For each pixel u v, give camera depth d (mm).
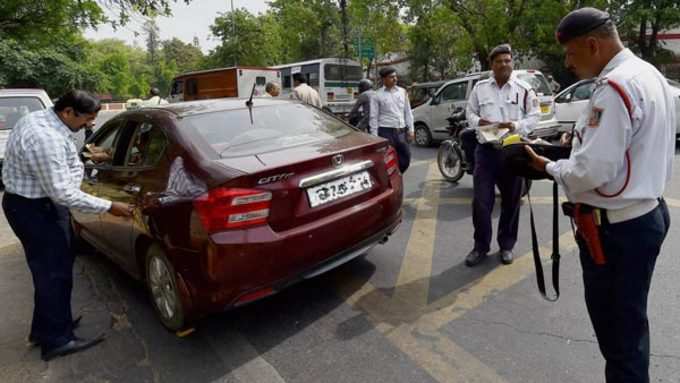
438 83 13320
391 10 17484
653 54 16625
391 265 3791
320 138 3277
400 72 26734
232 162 2658
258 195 2512
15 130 2613
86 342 2871
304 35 23672
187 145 2830
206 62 33625
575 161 1663
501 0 14648
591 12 1648
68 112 2557
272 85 8070
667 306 2826
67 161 2584
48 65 32188
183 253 2604
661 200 1725
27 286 3857
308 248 2703
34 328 2926
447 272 3594
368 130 5980
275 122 3375
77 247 4527
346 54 18906
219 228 2449
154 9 11445
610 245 1696
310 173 2732
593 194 1710
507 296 3135
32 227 2646
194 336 2928
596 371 2318
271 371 2529
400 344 2686
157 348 2828
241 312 3182
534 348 2539
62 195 2502
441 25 19328
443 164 6836
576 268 3480
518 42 15188
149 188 2926
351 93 15680
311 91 7910
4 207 2691
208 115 3209
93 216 3752
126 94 69062
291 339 2826
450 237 4367
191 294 2619
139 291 3648
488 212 3613
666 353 2393
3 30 12727
